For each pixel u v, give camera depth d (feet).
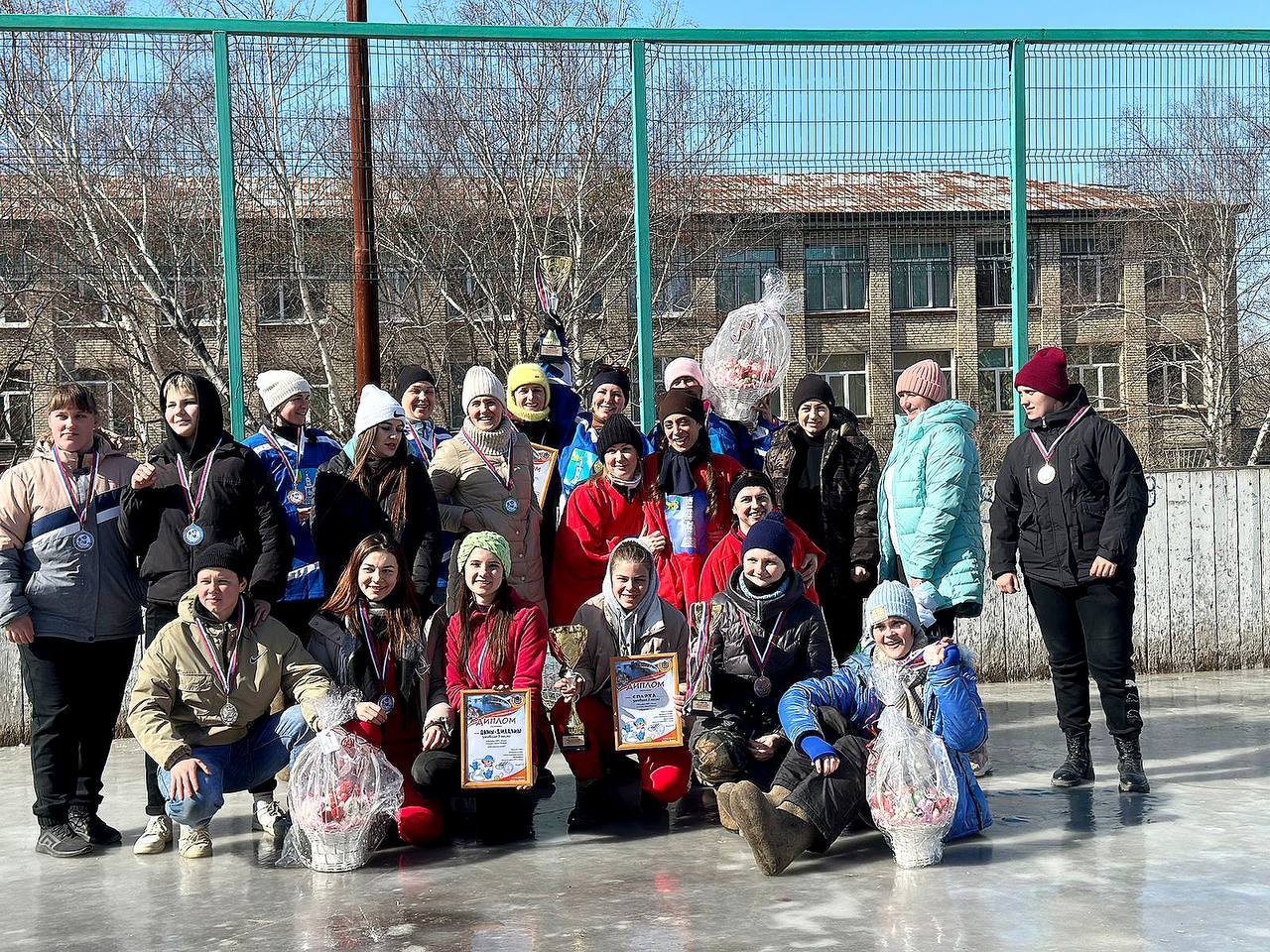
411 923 13.19
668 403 19.95
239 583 16.10
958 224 25.44
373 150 26.25
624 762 17.81
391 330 29.19
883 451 25.84
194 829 16.05
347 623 16.80
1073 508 18.10
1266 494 28.02
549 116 25.90
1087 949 11.88
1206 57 25.71
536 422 21.77
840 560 20.38
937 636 18.22
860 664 16.35
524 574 19.77
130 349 27.20
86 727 16.81
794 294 25.16
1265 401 26.68
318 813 15.05
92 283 26.37
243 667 16.12
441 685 16.79
